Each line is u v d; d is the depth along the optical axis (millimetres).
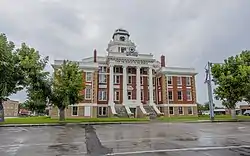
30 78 30641
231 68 35219
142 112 46000
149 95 50156
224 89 34812
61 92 31969
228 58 35969
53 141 11789
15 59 29828
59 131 17984
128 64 50125
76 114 44531
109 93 48188
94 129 19750
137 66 50656
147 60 50969
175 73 52531
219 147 9508
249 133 15172
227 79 34219
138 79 50250
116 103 49562
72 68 33500
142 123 29344
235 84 34188
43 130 19156
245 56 35344
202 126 22172
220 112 86000
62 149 9352
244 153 8242
